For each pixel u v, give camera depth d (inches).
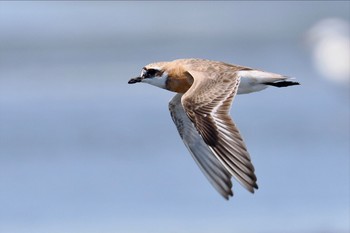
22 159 781.9
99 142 831.7
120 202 681.6
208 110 335.3
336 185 712.4
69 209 668.7
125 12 1930.4
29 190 706.2
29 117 933.2
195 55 1419.8
